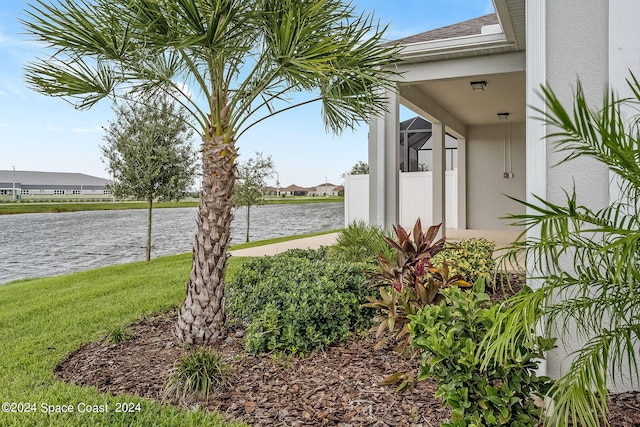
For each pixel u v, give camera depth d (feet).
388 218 20.93
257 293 13.33
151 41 9.73
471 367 5.85
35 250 41.83
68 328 13.75
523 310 4.81
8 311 16.19
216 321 12.16
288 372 9.99
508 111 33.06
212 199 11.91
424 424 7.49
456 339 6.34
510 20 16.25
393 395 8.64
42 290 20.22
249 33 11.24
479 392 5.93
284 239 41.39
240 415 8.10
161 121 27.76
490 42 18.65
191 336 11.99
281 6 9.89
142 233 58.85
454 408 5.95
